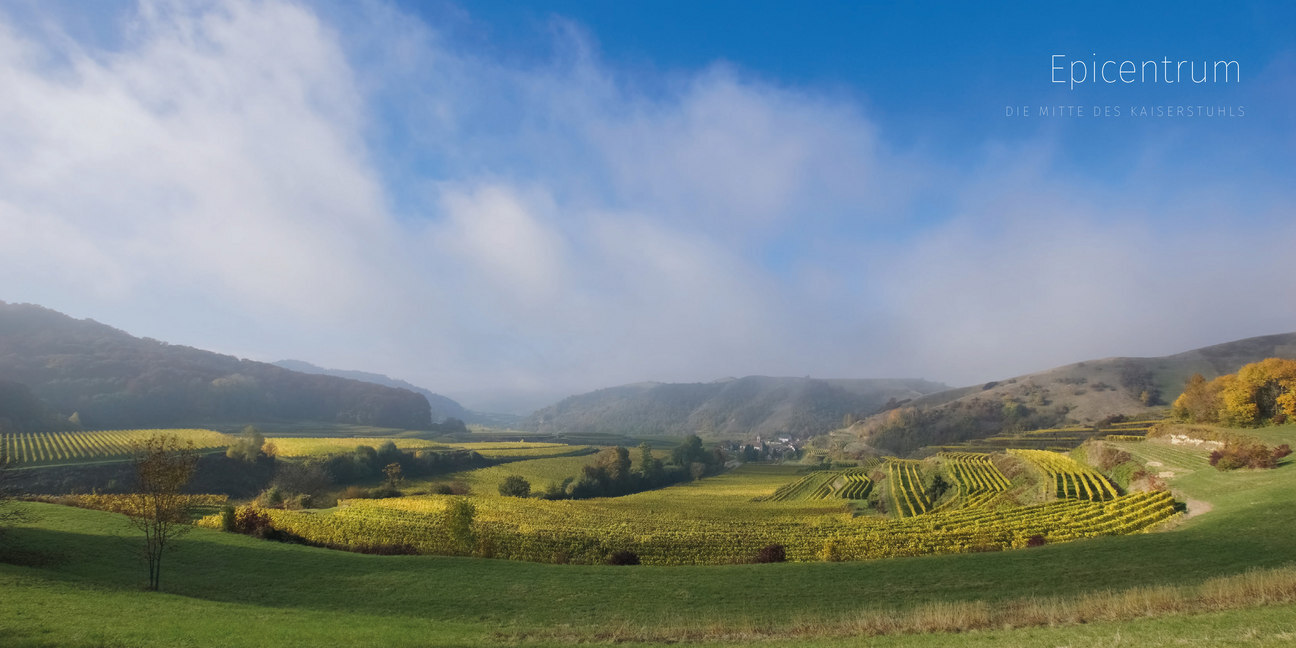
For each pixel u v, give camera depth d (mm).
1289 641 16172
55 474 116562
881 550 61062
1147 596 24031
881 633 25750
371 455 147875
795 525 90062
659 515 105500
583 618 34562
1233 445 71938
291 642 26031
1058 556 41844
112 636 24734
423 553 63781
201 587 41219
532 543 69812
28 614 26938
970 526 73938
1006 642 21125
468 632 29781
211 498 96188
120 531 53188
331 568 47844
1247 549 37406
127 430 183625
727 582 42156
